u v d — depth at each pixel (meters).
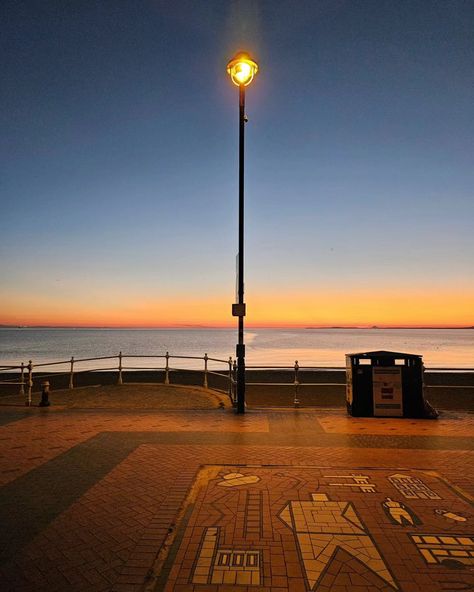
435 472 5.64
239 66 9.60
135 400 11.99
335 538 3.80
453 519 4.20
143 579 3.20
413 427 8.40
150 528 4.03
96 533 3.94
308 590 3.05
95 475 5.56
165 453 6.57
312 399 13.83
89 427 8.37
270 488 5.05
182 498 4.77
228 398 12.27
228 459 6.25
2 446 6.98
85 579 3.20
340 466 5.91
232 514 4.32
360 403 9.45
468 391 15.77
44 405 10.72
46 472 5.68
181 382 19.02
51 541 3.79
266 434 7.79
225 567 3.34
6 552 3.61
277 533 3.90
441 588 3.06
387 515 4.29
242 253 10.02
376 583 3.12
